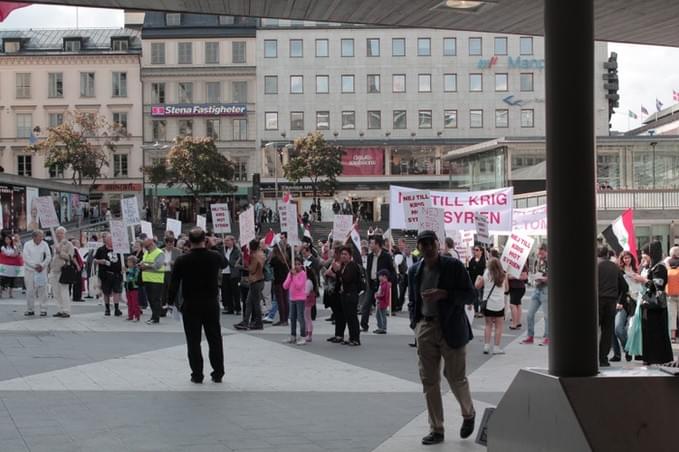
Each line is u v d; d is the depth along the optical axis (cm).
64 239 1991
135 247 2102
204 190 7050
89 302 2538
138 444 735
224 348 1466
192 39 8069
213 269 1078
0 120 8069
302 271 1562
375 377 1153
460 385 778
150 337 1598
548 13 545
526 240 1883
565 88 536
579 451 505
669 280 1627
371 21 963
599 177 4591
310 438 769
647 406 523
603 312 1334
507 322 2095
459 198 2345
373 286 1808
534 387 557
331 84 8075
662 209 3912
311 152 7188
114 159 8056
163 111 8038
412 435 791
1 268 2580
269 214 6731
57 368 1179
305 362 1301
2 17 891
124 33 8469
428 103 8044
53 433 773
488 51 8000
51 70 8075
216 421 838
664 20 922
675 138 4562
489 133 8019
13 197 4591
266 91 8075
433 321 770
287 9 909
